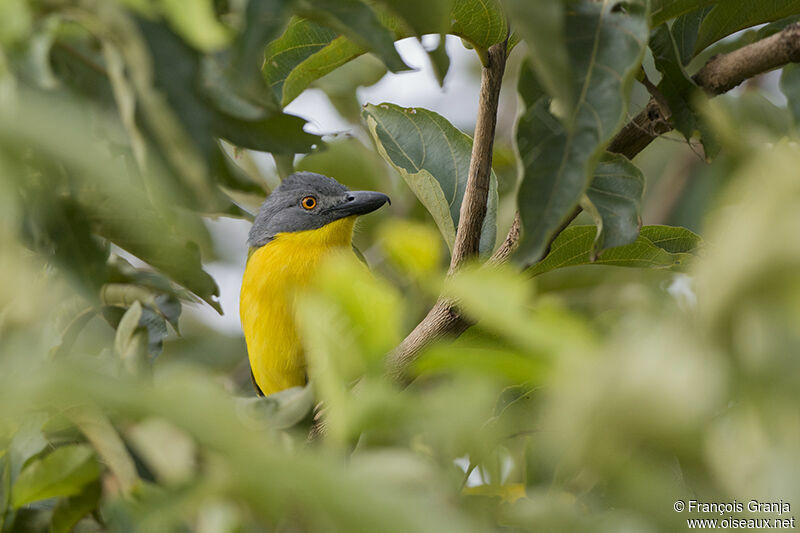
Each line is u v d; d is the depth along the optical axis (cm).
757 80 883
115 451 345
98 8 271
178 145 279
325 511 202
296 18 592
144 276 613
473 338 487
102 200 342
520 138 348
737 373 176
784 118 520
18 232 281
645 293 244
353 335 255
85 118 285
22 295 361
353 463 257
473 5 500
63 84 303
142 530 231
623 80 348
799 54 495
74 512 409
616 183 450
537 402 312
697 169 1094
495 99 538
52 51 310
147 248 426
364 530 199
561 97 266
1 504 397
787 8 557
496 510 267
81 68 315
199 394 217
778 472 177
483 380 242
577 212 583
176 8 274
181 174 285
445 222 640
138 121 284
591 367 195
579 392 192
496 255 529
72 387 214
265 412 329
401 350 489
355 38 324
